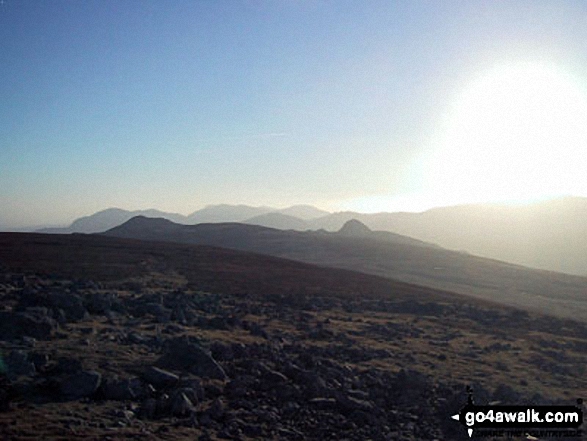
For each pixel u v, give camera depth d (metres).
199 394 16.09
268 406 16.03
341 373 19.58
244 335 25.62
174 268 54.62
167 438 13.02
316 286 51.62
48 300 25.28
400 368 21.98
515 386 20.88
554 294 85.12
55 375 16.28
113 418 13.83
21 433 12.36
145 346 20.61
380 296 48.75
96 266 48.75
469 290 82.81
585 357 29.19
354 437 14.46
